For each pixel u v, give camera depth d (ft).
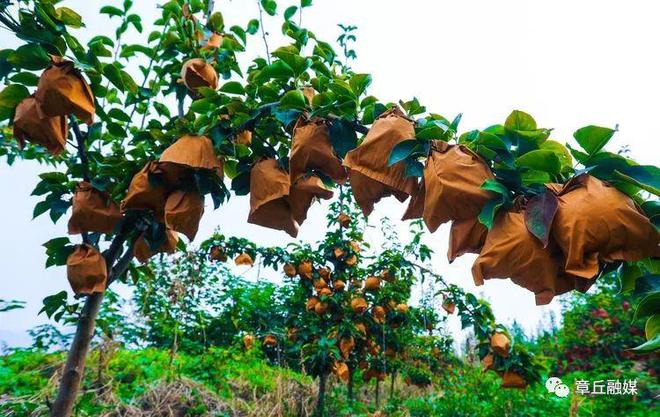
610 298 31.04
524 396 20.29
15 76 5.81
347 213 22.06
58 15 5.90
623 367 26.27
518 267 4.05
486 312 18.39
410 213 5.07
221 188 6.32
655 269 4.39
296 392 21.81
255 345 29.35
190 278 21.38
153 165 6.18
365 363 23.11
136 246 7.38
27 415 13.25
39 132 5.89
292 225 6.18
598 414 19.89
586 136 4.09
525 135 4.49
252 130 6.20
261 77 5.99
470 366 24.79
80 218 6.54
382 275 21.03
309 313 22.48
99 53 6.38
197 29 9.04
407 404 24.25
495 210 4.14
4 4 5.70
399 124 4.95
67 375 6.38
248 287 38.70
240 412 18.38
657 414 18.99
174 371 20.21
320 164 5.56
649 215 3.96
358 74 5.54
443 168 4.45
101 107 6.63
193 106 6.29
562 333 33.35
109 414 14.55
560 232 3.92
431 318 27.04
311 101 5.81
